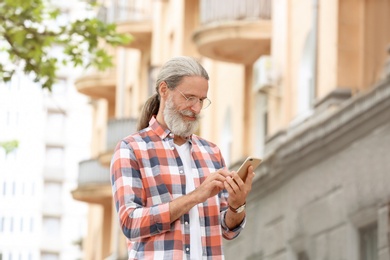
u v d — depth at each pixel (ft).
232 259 63.77
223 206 22.68
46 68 53.36
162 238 21.50
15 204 257.55
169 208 21.30
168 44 96.84
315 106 56.59
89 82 124.88
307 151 54.65
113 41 53.72
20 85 257.34
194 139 22.56
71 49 53.47
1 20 53.11
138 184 21.77
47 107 260.42
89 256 136.26
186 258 21.54
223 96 77.30
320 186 53.47
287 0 64.39
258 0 69.31
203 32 70.85
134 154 21.94
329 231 52.49
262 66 69.67
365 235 49.42
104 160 104.78
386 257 47.16
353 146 49.80
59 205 257.96
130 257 21.71
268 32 68.44
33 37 52.95
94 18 53.31
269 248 59.16
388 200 46.75
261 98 70.79
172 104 21.86
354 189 50.03
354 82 54.34
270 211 59.06
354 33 54.75
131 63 115.14
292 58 63.52
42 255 256.93
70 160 260.01
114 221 113.39
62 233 257.75
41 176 258.98
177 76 21.85
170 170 21.93
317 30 58.18
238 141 73.56
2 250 257.96
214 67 79.61
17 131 259.19
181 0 89.81
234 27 69.05
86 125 261.44
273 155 58.54
